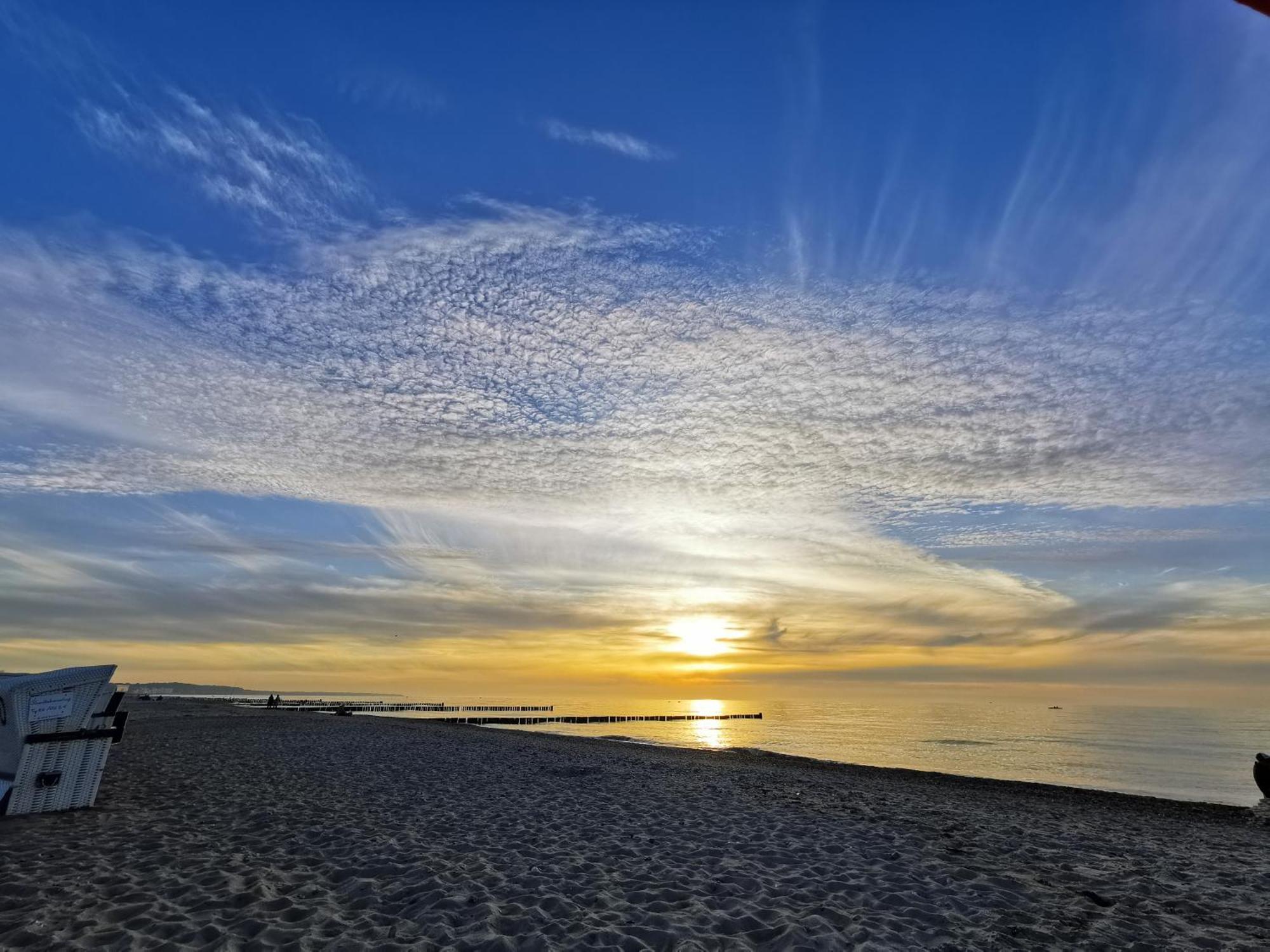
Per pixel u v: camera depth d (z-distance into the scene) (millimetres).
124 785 12438
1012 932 6109
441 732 33250
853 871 8031
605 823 10859
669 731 77875
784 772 22250
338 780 14422
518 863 7934
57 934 5152
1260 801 22500
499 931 5699
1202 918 6750
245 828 9266
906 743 60875
